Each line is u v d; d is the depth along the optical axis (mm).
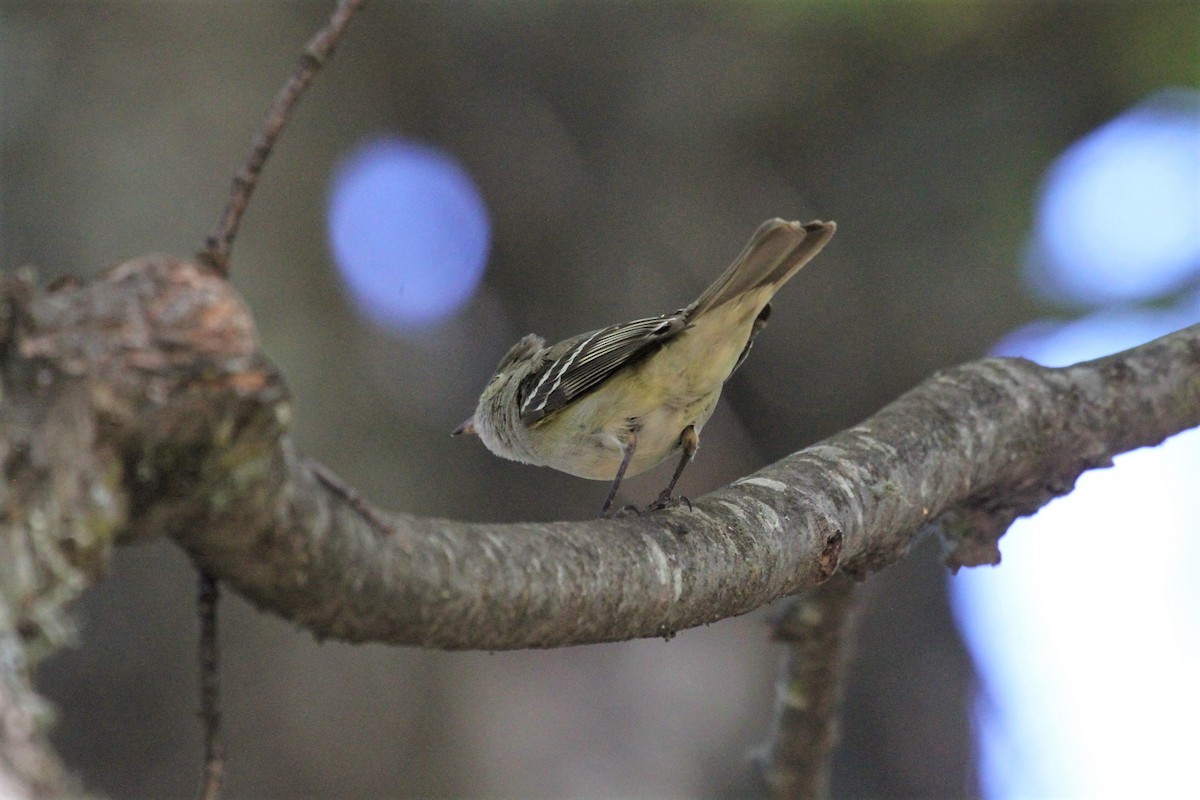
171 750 12141
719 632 13906
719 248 14547
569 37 14523
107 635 12297
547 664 13383
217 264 3498
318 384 13008
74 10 12969
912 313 14523
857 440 5605
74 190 12578
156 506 3379
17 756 3031
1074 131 14141
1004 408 5965
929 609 14906
